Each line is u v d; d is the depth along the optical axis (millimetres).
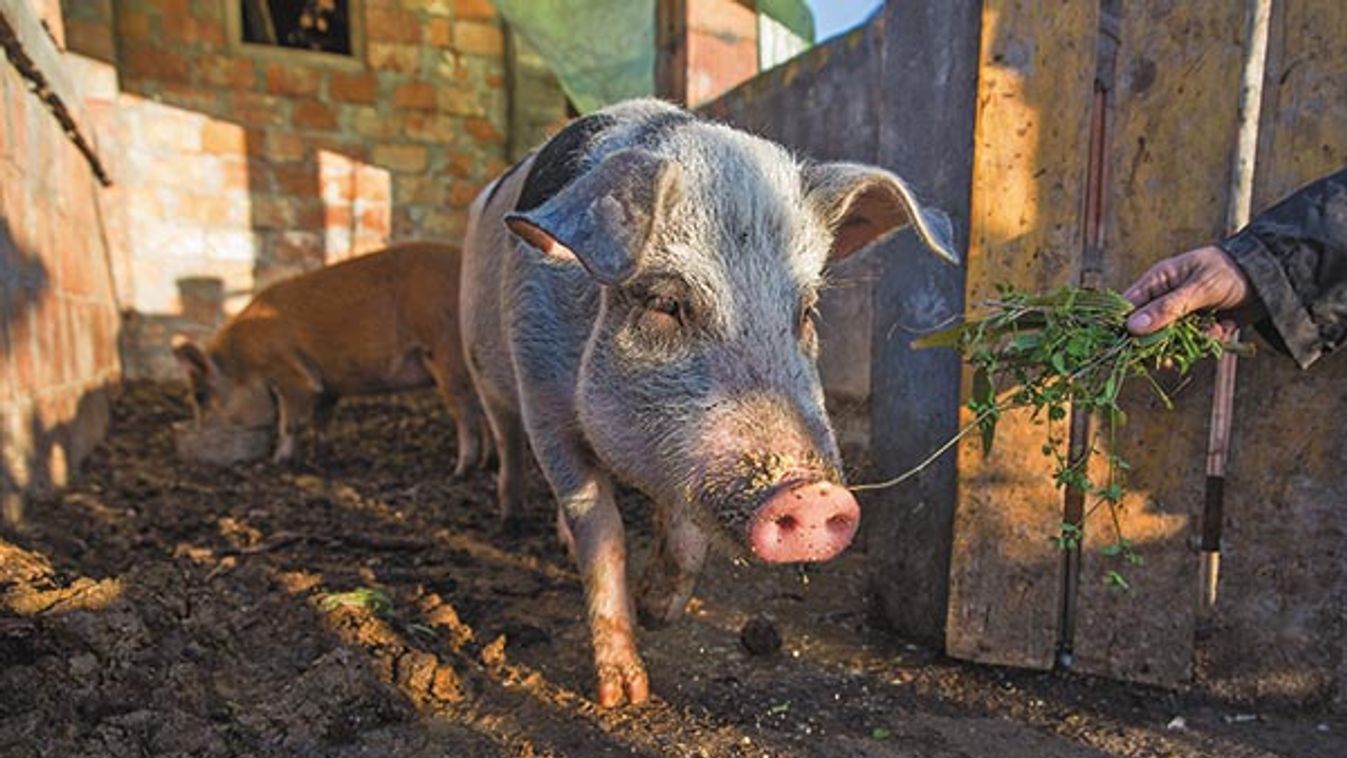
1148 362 933
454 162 4047
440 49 3959
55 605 978
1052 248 1036
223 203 3682
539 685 1051
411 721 954
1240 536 1019
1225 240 848
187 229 3633
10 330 1566
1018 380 946
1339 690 997
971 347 923
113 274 3275
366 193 3916
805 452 724
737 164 858
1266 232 825
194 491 1960
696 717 982
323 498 1944
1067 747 934
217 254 3689
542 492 1973
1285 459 992
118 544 1495
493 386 1412
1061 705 1027
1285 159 946
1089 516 1057
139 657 957
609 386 853
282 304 2301
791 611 1306
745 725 968
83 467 2113
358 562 1480
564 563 1501
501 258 1235
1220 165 955
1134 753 920
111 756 813
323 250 3863
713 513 733
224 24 3609
